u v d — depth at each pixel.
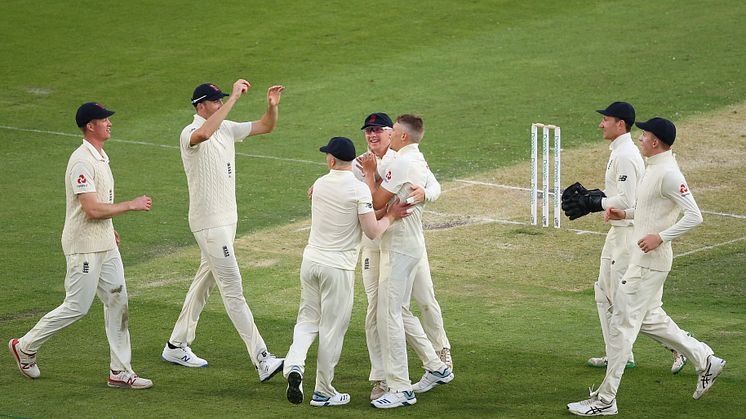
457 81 85.50
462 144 72.06
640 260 33.34
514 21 99.62
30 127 78.50
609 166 36.75
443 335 36.62
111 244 36.12
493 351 39.56
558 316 43.88
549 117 76.88
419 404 34.34
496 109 79.00
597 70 86.50
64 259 52.69
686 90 81.00
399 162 34.19
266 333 42.16
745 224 56.94
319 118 78.38
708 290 47.19
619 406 33.72
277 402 34.66
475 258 52.97
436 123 76.38
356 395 35.47
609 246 37.22
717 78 83.19
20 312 44.62
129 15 102.81
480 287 48.41
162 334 42.03
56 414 33.38
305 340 33.97
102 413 33.50
